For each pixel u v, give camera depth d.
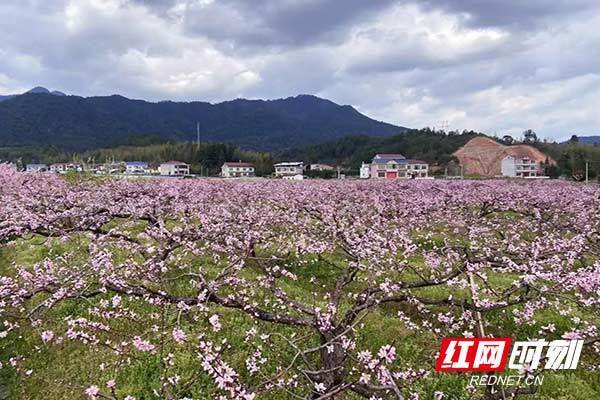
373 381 5.74
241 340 8.05
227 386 4.86
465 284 7.49
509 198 23.67
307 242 12.96
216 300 6.52
